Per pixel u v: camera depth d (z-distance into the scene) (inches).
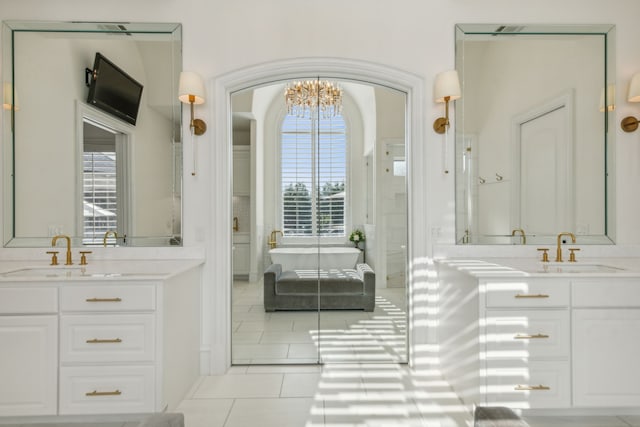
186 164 99.2
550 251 99.5
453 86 93.9
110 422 76.4
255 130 108.2
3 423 75.3
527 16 100.4
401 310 107.6
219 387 90.7
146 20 98.7
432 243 100.0
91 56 100.6
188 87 92.1
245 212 108.4
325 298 110.3
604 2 100.2
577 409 78.2
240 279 108.3
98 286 73.4
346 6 99.7
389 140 107.6
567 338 74.2
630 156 100.3
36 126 99.9
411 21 100.0
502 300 74.1
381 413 78.1
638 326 74.5
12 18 97.8
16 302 72.7
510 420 37.3
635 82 95.7
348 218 110.3
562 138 102.1
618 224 100.0
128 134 100.7
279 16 99.2
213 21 99.0
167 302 76.7
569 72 101.8
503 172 101.6
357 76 102.2
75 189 100.7
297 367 103.3
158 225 100.0
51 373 72.9
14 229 98.5
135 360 73.5
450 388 89.4
